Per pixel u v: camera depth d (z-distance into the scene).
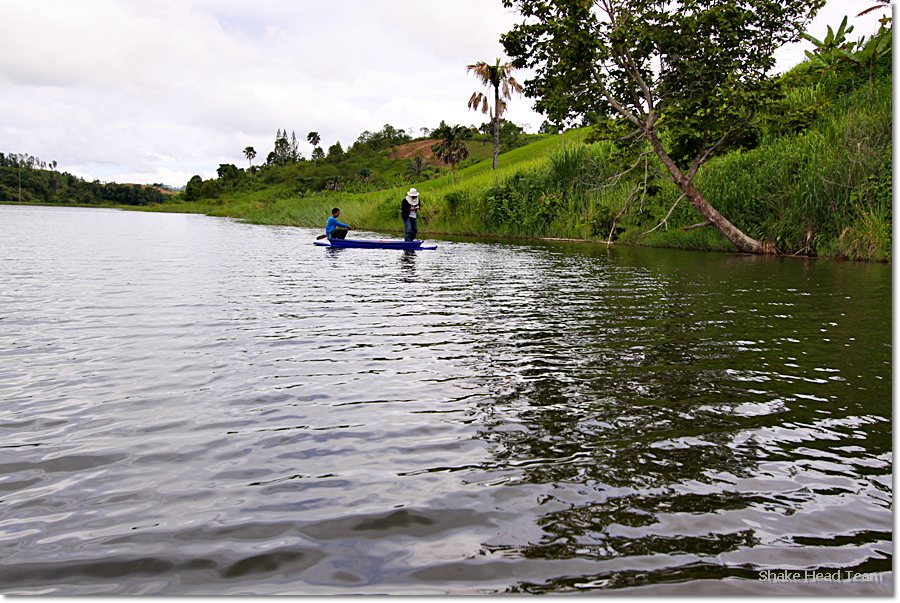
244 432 3.38
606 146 24.17
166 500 2.61
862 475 2.87
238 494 2.67
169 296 8.48
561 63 16.22
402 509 2.52
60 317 6.80
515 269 12.71
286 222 44.69
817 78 21.64
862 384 4.32
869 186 15.41
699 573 2.09
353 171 126.50
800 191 16.69
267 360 4.95
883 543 2.29
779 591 1.99
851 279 10.86
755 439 3.29
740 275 11.53
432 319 6.86
